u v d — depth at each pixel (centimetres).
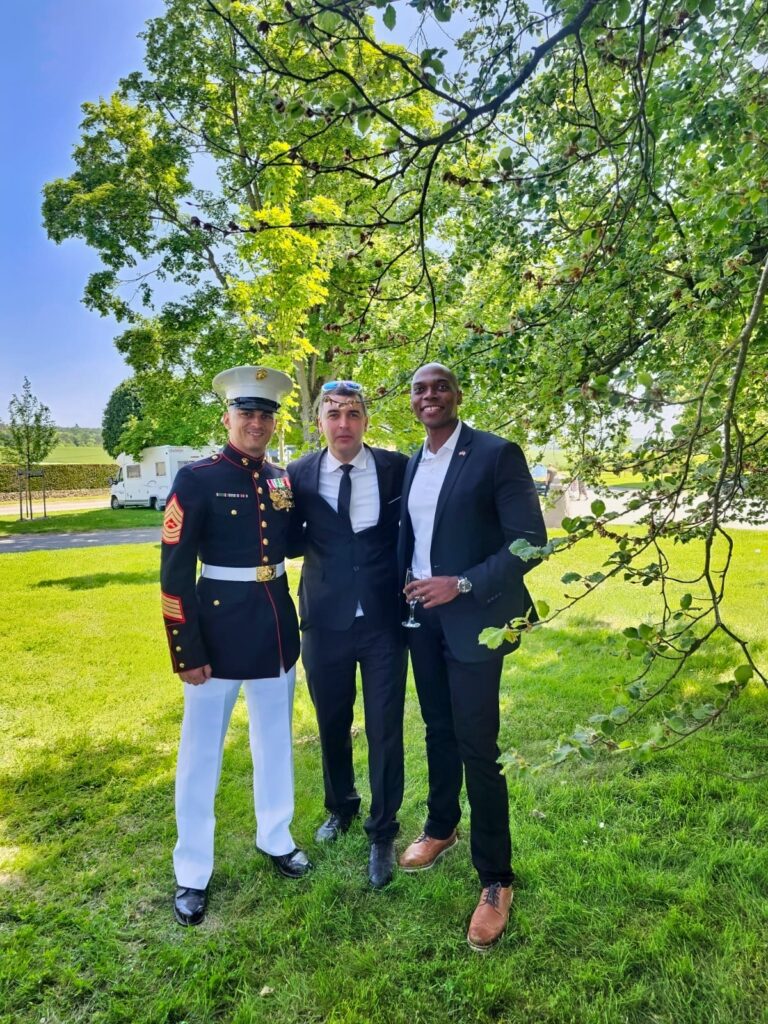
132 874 242
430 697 236
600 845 247
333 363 250
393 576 249
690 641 126
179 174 1188
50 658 520
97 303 1220
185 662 225
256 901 227
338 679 250
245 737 367
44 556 1132
